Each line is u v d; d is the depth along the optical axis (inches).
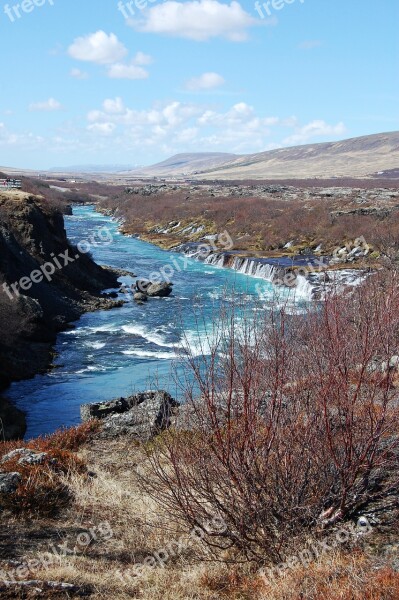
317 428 214.7
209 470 212.7
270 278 1451.8
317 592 175.2
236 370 213.0
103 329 1023.6
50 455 335.9
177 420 262.1
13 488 284.4
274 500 209.8
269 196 2947.8
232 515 209.0
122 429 395.2
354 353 220.8
